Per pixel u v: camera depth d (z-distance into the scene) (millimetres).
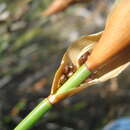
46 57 641
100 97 633
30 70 610
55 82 169
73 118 599
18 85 583
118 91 639
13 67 587
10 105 549
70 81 164
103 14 702
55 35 680
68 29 703
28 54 609
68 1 361
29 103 555
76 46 174
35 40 634
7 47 543
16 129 165
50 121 575
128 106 625
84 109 621
